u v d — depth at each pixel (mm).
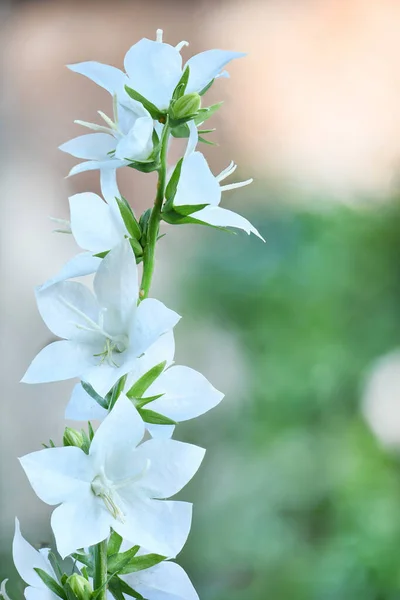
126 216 520
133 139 514
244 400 1594
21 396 1540
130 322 514
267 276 1684
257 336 1640
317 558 1361
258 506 1432
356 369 1586
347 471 1454
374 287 1671
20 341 1628
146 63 525
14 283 1697
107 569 515
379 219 1749
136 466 511
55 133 1902
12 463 1473
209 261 1747
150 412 518
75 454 508
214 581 1366
